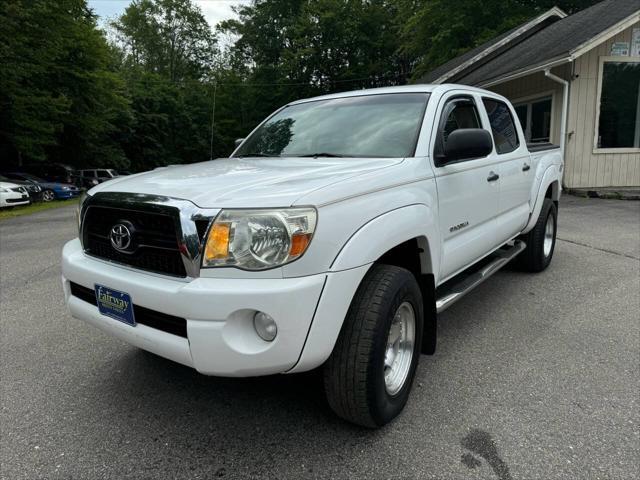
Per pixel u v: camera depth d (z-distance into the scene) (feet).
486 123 13.23
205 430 8.65
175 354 7.38
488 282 17.31
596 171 40.60
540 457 7.76
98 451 8.10
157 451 8.08
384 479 7.33
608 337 12.40
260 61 153.99
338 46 132.67
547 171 17.46
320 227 7.11
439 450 7.98
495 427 8.59
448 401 9.47
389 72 136.56
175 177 8.89
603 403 9.32
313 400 9.61
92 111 92.48
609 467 7.50
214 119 154.40
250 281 6.89
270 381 10.41
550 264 19.58
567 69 38.81
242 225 6.90
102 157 108.06
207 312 6.86
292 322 6.85
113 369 11.06
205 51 186.60
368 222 7.88
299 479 7.36
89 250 8.98
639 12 34.55
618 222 28.04
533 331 12.87
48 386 10.31
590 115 39.75
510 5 80.23
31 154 72.28
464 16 80.28
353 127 11.39
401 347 9.09
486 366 10.93
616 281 17.13
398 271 8.43
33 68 66.54
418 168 9.61
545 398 9.53
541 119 43.47
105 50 89.40
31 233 33.01
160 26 182.70
